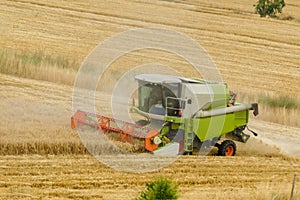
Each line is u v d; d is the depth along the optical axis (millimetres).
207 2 190500
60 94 66562
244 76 99062
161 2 170875
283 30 149625
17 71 74938
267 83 96062
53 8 136125
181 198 37031
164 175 43000
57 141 45469
